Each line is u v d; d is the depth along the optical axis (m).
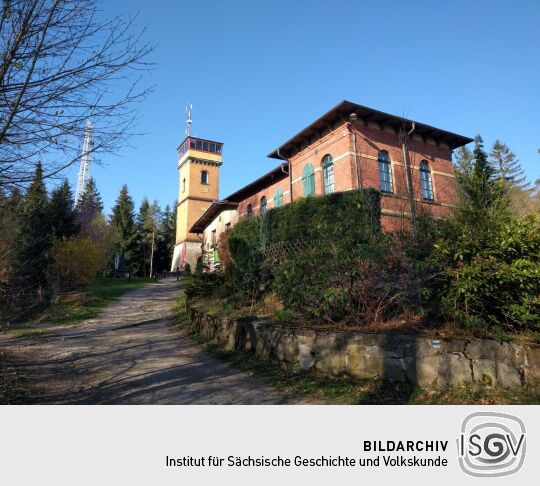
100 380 6.92
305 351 6.70
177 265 43.00
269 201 22.98
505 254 5.69
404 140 13.57
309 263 7.62
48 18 4.33
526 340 5.21
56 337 11.99
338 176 17.12
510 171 39.59
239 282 11.05
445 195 18.45
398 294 6.50
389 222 10.76
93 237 28.02
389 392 5.31
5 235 8.48
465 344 5.33
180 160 46.94
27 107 4.46
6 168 4.77
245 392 5.87
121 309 17.23
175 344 10.08
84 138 4.88
